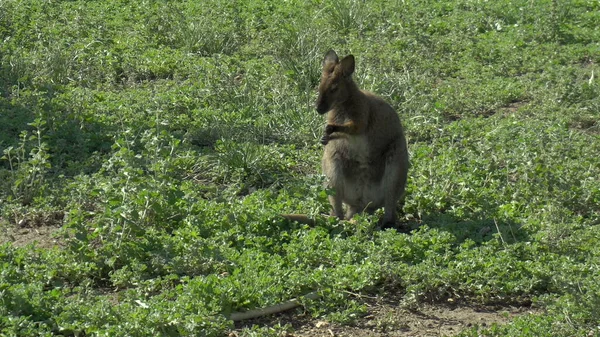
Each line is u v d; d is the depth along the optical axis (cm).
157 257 1010
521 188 1298
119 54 1908
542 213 1215
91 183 1216
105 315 869
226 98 1675
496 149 1438
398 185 1208
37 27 2028
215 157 1377
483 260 1048
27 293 900
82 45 1903
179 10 2214
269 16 2222
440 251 1086
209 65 1820
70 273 984
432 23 2223
